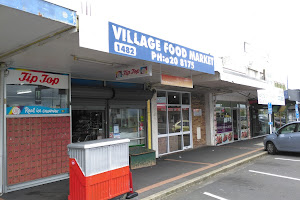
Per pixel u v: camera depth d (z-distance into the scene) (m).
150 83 9.91
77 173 4.53
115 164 4.93
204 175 7.10
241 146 13.20
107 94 8.02
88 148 4.42
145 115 9.88
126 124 9.23
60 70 6.91
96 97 7.88
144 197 5.31
